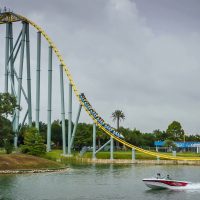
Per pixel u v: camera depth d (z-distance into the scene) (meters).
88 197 77.00
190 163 175.88
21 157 130.12
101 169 139.62
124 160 181.00
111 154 182.50
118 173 124.56
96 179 105.81
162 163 178.38
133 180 104.38
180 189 87.94
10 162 122.69
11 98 141.25
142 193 82.69
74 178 107.44
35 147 153.25
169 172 131.88
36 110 180.88
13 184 92.81
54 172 123.50
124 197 77.62
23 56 179.12
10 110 137.75
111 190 86.00
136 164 172.38
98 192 83.00
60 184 94.25
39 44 181.38
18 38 182.12
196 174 125.38
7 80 182.00
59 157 180.62
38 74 181.25
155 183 87.50
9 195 77.88
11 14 177.00
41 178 105.81
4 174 113.88
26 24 180.50
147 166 159.62
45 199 74.56
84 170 134.25
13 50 181.88
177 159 178.38
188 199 76.50
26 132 161.88
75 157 184.12
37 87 181.00
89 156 188.88
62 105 185.50
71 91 186.62
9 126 140.00
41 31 180.25
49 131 185.88
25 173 117.31
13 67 182.50
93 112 185.12
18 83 177.62
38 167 126.75
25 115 180.12
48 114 184.62
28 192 81.69
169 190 86.88
